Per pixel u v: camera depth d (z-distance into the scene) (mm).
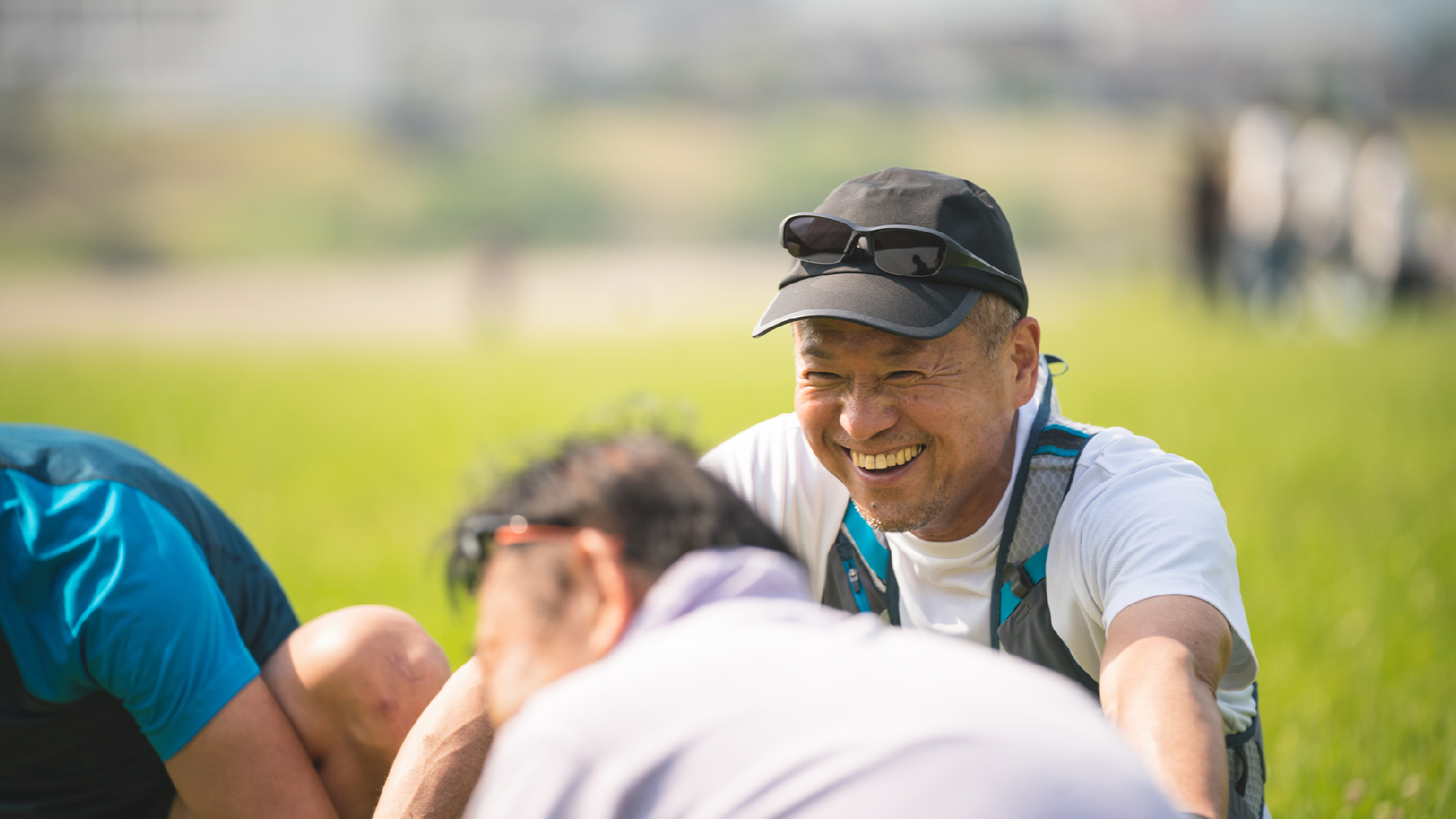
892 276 8828
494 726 9078
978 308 8945
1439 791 13344
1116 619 8445
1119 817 5551
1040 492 9328
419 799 9062
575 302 159875
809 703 5754
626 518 6477
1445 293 67062
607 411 7309
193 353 84750
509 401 50656
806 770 5590
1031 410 9711
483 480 6961
